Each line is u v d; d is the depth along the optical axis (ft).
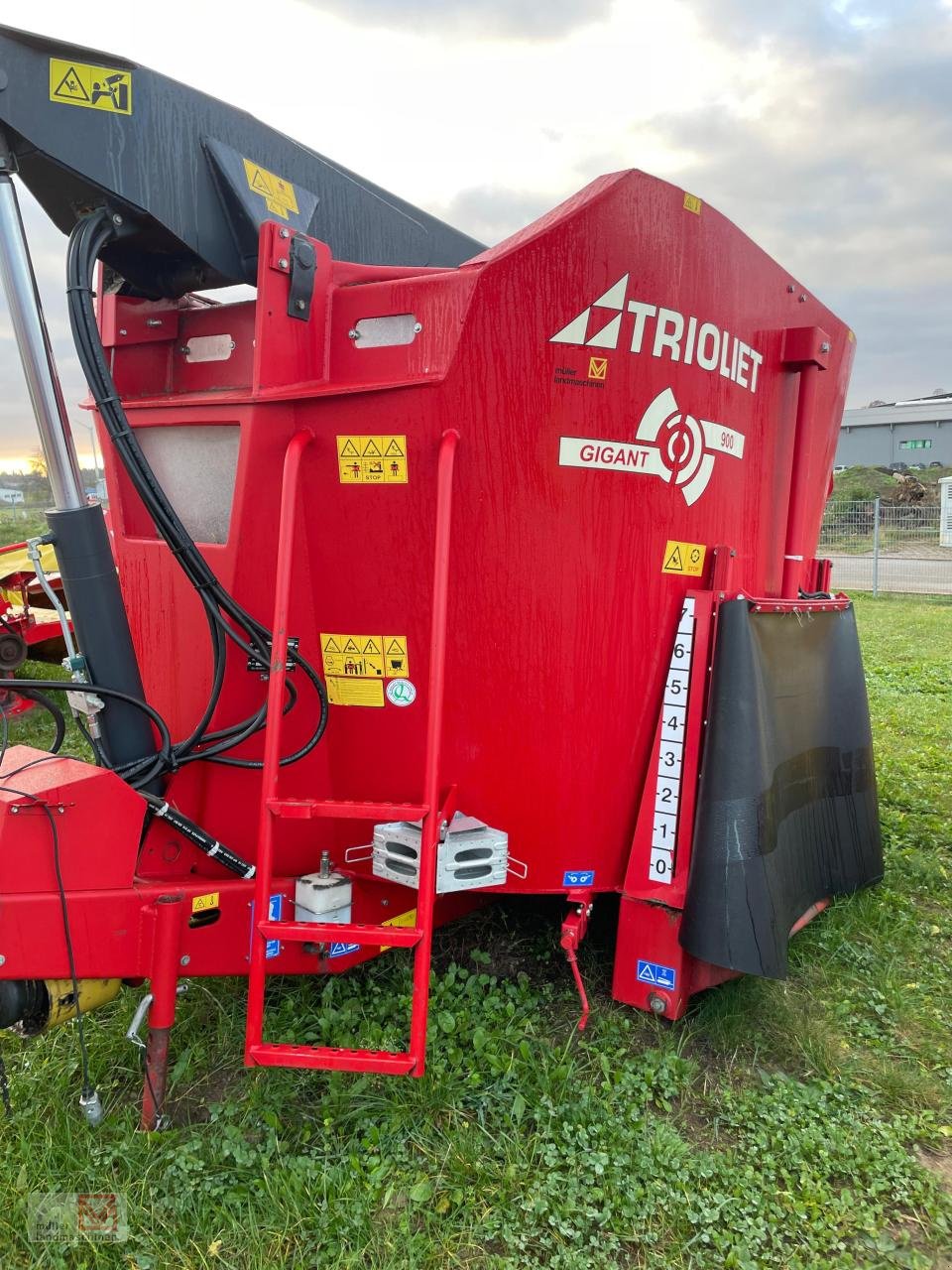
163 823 8.29
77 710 8.47
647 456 8.82
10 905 7.06
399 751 8.76
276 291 7.93
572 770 9.02
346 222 10.65
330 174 10.32
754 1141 7.67
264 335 7.92
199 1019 9.14
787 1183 7.27
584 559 8.66
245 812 8.80
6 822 7.03
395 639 8.52
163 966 7.63
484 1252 6.64
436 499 7.96
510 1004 9.25
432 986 9.64
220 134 8.48
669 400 8.89
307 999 9.49
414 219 12.23
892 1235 6.86
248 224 8.40
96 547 8.00
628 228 8.28
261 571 8.46
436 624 7.53
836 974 10.43
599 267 8.16
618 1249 6.69
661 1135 7.62
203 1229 6.72
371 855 8.92
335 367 8.32
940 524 81.82
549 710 8.82
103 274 9.29
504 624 8.54
